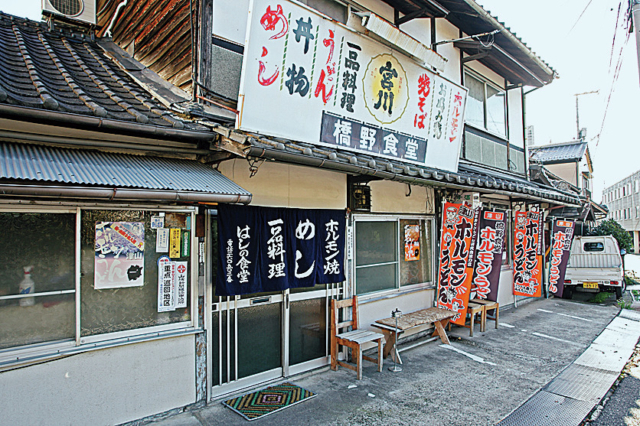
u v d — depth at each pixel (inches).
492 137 419.8
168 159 173.9
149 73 231.3
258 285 198.7
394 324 259.0
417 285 317.1
